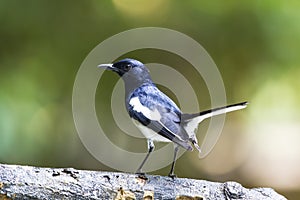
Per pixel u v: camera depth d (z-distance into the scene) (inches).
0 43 489.7
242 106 267.7
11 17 485.4
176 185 240.2
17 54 494.0
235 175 542.3
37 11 489.4
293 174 539.2
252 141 563.8
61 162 493.7
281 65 508.4
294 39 492.1
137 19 504.1
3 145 424.8
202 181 244.4
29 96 468.4
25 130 446.6
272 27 489.7
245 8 485.4
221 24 498.6
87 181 235.3
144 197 234.8
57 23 496.7
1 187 229.0
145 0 497.4
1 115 431.5
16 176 231.9
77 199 231.6
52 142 484.1
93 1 494.9
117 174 241.4
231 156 554.6
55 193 230.5
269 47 499.8
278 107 544.4
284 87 526.6
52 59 500.1
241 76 522.9
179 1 494.9
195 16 498.6
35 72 493.7
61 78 503.5
